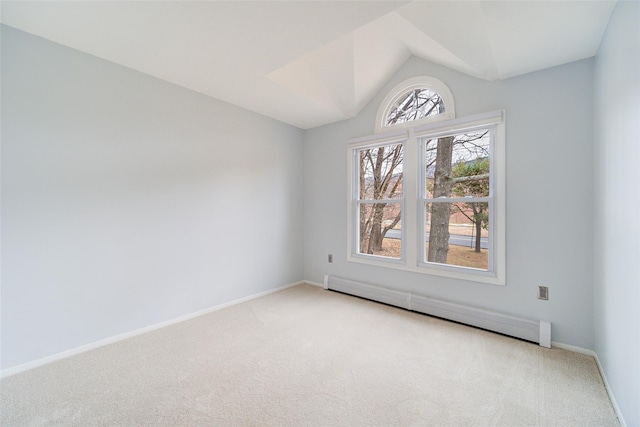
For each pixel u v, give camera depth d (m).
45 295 2.02
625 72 1.44
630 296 1.38
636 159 1.30
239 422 1.47
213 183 3.03
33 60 1.95
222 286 3.13
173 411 1.55
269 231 3.65
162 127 2.62
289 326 2.65
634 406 1.31
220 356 2.12
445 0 1.93
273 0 1.58
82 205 2.18
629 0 1.38
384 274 3.32
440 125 2.83
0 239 1.85
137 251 2.47
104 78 2.27
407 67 3.11
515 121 2.43
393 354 2.14
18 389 1.72
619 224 1.55
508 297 2.48
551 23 1.75
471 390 1.72
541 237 2.33
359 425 1.45
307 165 4.12
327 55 2.74
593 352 2.11
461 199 2.76
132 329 2.45
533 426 1.44
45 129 2.01
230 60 2.27
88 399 1.64
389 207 3.36
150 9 1.67
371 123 3.43
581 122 2.16
